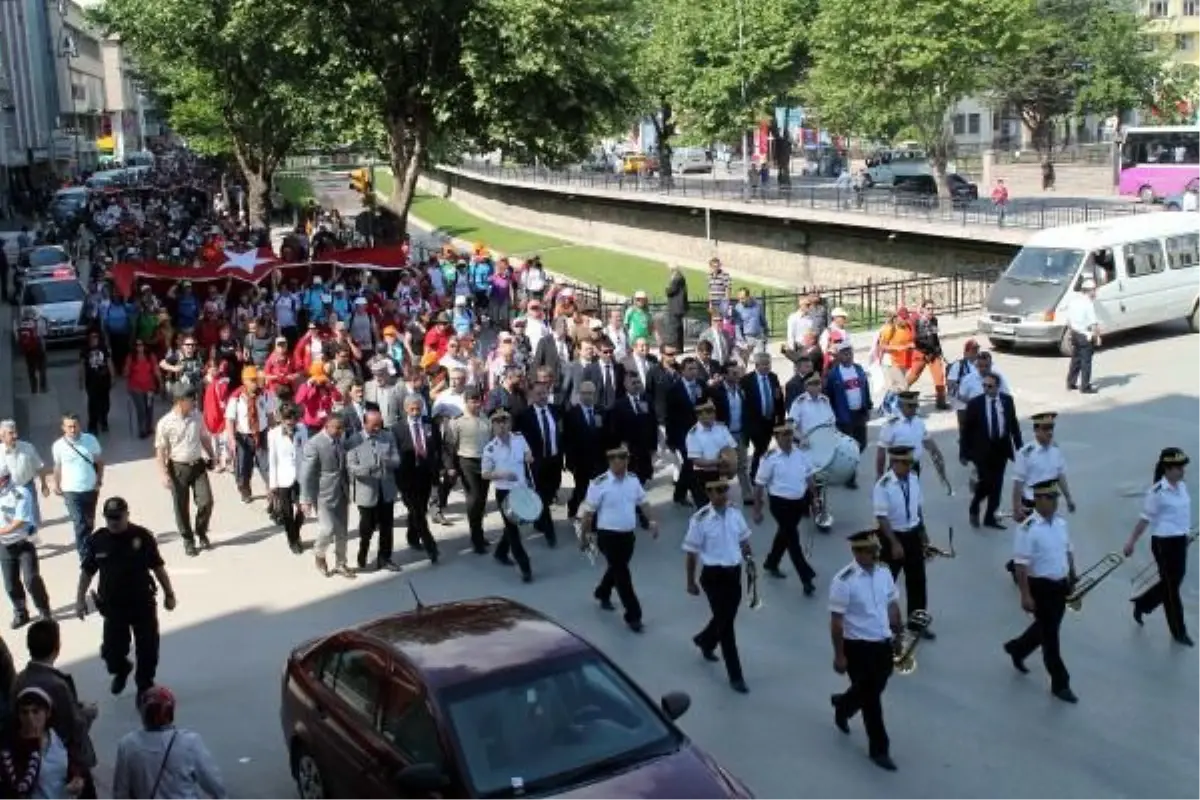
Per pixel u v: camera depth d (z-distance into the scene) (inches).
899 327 879.1
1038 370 1037.2
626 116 1581.0
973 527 643.5
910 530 490.0
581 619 535.5
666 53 2726.4
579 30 1407.5
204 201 2795.3
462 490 756.0
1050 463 543.2
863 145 3604.8
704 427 614.9
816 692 459.2
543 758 301.7
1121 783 390.0
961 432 645.9
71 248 2129.7
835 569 588.7
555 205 3161.9
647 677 474.9
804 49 2615.7
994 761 405.7
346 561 612.7
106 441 887.1
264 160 2320.4
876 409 888.3
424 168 1696.6
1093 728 428.1
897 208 1902.1
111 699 467.5
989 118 3725.4
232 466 743.7
